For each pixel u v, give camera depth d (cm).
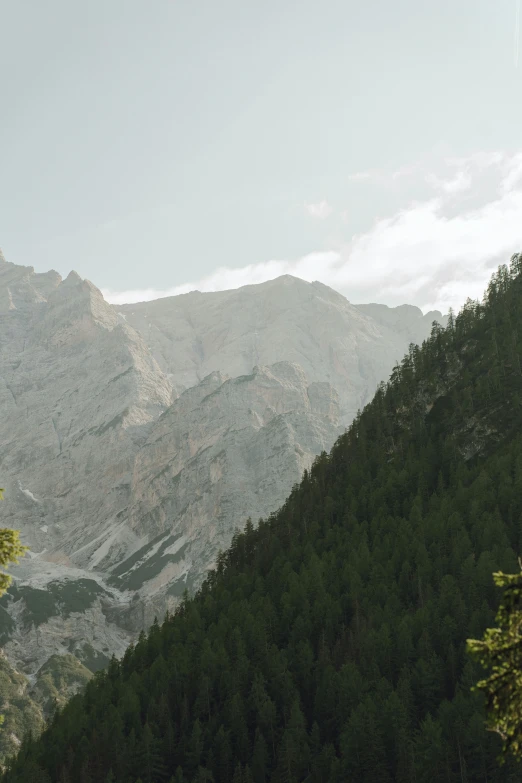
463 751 14312
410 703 16000
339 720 16538
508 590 3189
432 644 17525
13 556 4050
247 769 16162
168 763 17575
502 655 3116
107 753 17862
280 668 18300
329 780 15050
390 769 14975
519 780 13688
